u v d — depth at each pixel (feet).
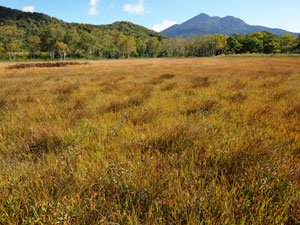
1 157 6.33
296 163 5.36
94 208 3.81
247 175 4.89
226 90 17.93
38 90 21.21
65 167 5.40
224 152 5.96
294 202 3.95
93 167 5.23
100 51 387.75
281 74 30.91
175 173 5.01
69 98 16.25
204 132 7.60
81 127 9.05
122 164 5.48
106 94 18.07
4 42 286.66
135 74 39.65
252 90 17.71
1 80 31.65
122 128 8.85
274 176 4.67
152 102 14.35
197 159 5.95
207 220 3.58
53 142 7.39
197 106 12.18
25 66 79.00
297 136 6.95
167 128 7.93
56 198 4.29
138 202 4.18
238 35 390.42
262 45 339.16
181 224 3.76
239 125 8.80
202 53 405.80
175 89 19.90
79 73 44.88
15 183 4.57
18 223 3.78
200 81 25.21
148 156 5.84
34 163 6.18
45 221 3.60
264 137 7.18
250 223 3.63
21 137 7.79
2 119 10.67
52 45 297.33
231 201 4.00
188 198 4.04
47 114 10.75
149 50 417.90
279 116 9.81
